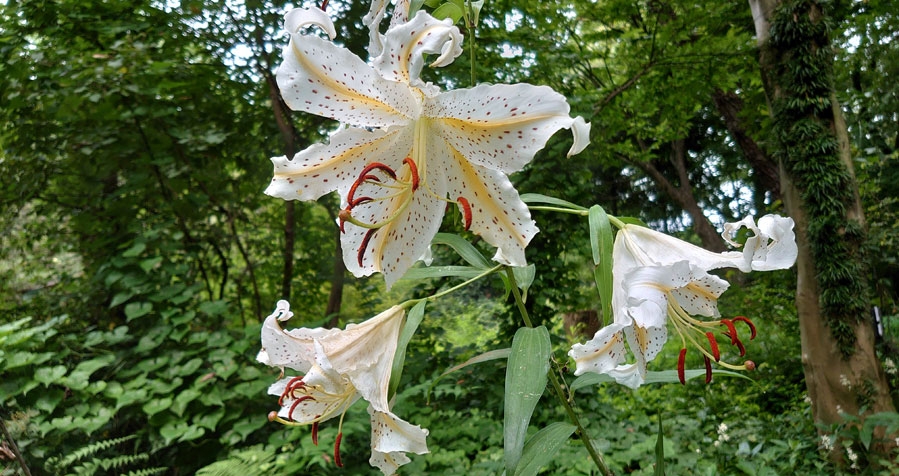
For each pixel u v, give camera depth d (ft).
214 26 19.97
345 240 4.69
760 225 4.28
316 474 12.76
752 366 4.41
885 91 23.03
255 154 20.79
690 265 4.06
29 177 17.89
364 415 13.99
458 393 16.49
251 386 14.03
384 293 28.86
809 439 16.81
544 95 3.84
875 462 15.29
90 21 17.99
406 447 4.42
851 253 16.19
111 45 17.94
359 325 4.62
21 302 19.34
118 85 16.28
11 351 13.69
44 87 16.15
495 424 16.08
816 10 16.46
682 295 4.71
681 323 4.70
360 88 4.06
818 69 16.22
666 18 26.35
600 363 4.41
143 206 18.38
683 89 26.63
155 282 15.99
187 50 20.59
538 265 20.94
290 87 3.93
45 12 17.19
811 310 16.93
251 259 24.34
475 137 4.19
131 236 17.87
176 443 14.43
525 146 4.00
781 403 22.29
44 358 13.56
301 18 3.99
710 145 50.29
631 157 36.68
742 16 24.62
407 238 4.77
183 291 15.88
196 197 18.01
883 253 20.86
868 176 24.38
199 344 15.62
